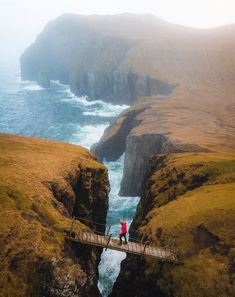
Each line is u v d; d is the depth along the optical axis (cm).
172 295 4931
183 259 5209
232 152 12406
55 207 5638
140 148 14725
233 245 5194
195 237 5522
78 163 7694
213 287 4781
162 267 5303
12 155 7238
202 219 5766
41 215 4988
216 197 6512
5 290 3988
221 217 5728
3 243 4294
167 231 5784
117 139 18550
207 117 19450
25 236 4462
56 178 6412
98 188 7794
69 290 4409
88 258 5388
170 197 7788
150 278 5397
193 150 12619
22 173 6128
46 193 5709
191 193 7262
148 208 8194
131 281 5894
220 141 14212
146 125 17238
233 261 4984
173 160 9300
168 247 5478
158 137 14812
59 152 8344
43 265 4341
